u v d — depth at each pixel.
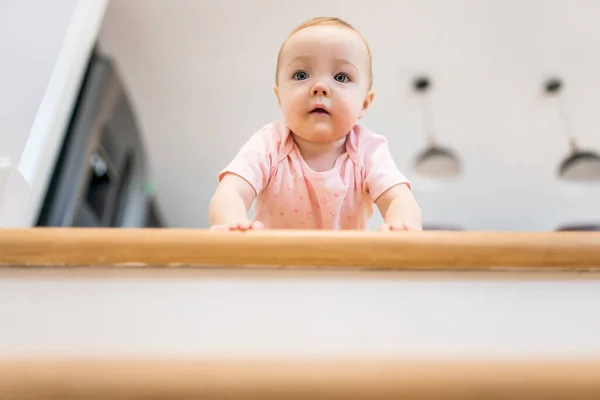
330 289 0.41
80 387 0.33
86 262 0.41
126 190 2.26
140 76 2.77
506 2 2.34
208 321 0.40
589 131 3.13
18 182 0.76
